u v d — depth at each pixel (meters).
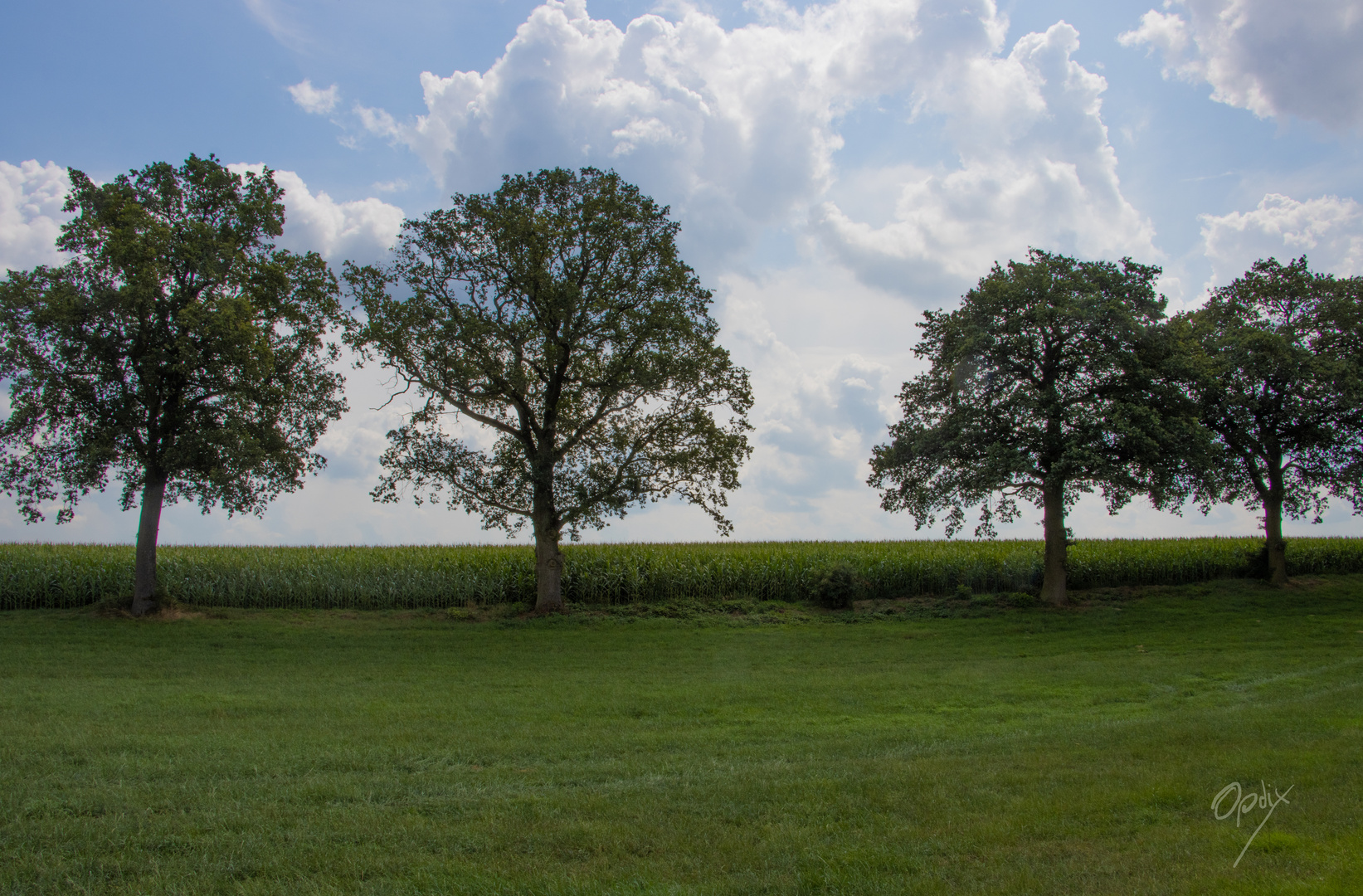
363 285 25.27
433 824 7.33
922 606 27.59
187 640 20.91
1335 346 29.09
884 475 29.12
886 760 9.88
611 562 29.03
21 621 22.70
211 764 9.53
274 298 24.61
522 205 25.59
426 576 27.52
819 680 16.78
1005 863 6.07
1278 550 30.36
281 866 6.27
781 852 6.45
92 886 5.90
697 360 25.88
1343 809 6.86
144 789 8.39
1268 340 27.91
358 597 26.84
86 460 22.52
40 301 21.91
